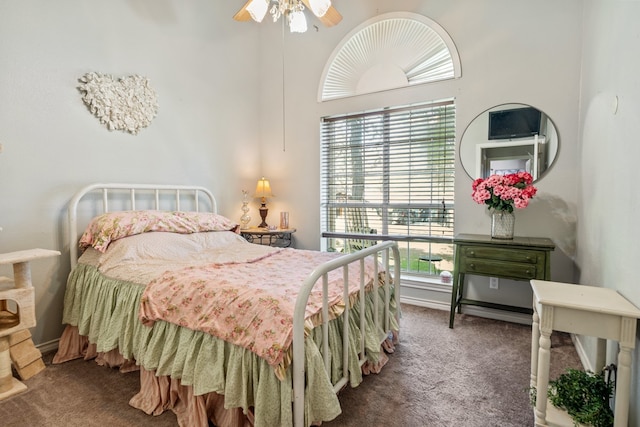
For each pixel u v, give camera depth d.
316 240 3.56
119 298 1.78
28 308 1.68
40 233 2.14
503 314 2.69
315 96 3.48
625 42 1.40
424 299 3.02
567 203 2.43
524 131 2.55
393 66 3.10
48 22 2.15
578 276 2.27
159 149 2.83
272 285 1.50
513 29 2.56
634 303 1.21
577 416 1.25
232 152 3.50
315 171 3.52
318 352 1.30
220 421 1.41
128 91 2.57
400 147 3.13
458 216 2.84
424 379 1.82
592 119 1.97
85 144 2.35
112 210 2.51
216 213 3.18
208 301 1.42
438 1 2.83
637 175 1.21
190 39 3.07
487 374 1.87
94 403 1.63
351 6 3.23
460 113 2.78
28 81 2.07
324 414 1.28
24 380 1.83
